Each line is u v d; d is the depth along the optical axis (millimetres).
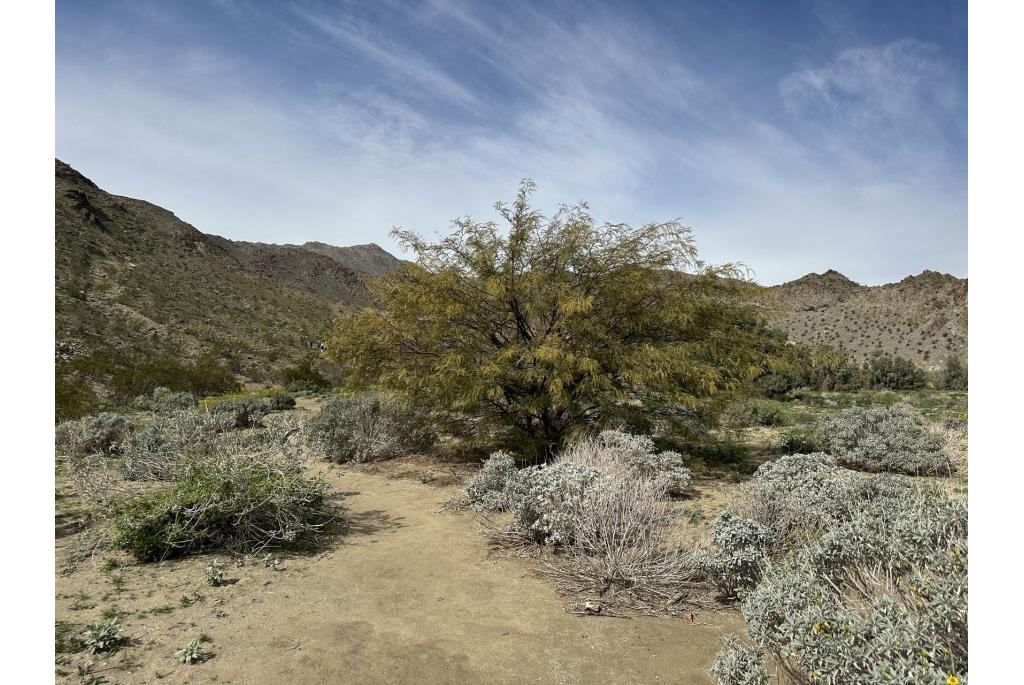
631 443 7773
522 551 5430
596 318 9453
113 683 3074
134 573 4863
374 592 4508
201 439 7582
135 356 31828
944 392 28438
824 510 4867
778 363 9672
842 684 2156
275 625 3887
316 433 10820
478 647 3615
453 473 9211
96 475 6508
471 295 9820
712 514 6680
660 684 3172
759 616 2686
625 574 4547
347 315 10914
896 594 2621
